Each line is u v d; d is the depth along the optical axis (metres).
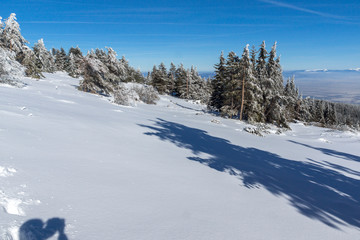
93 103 19.33
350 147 16.95
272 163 8.85
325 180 7.28
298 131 27.72
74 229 2.46
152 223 2.92
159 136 10.32
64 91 24.73
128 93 26.03
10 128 5.95
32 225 2.32
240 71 28.06
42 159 4.38
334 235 3.45
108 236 2.47
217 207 3.79
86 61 30.47
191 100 58.69
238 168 6.99
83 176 4.02
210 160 7.46
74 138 6.69
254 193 4.88
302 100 53.84
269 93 28.98
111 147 6.64
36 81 30.06
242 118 31.44
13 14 37.16
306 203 4.78
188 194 4.14
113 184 3.95
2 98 10.81
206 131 15.49
